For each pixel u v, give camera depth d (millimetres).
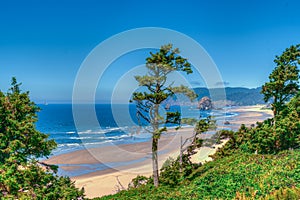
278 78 22188
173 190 16359
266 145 21125
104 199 18078
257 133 23000
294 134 21250
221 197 12000
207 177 15930
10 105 12531
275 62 22797
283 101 23250
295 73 21828
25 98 13211
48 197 12062
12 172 11500
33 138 12484
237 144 25688
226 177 14906
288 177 12219
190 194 13977
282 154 19391
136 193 17500
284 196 9312
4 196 11391
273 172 13445
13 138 12492
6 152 11961
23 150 12820
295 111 22000
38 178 12422
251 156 20453
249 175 14383
